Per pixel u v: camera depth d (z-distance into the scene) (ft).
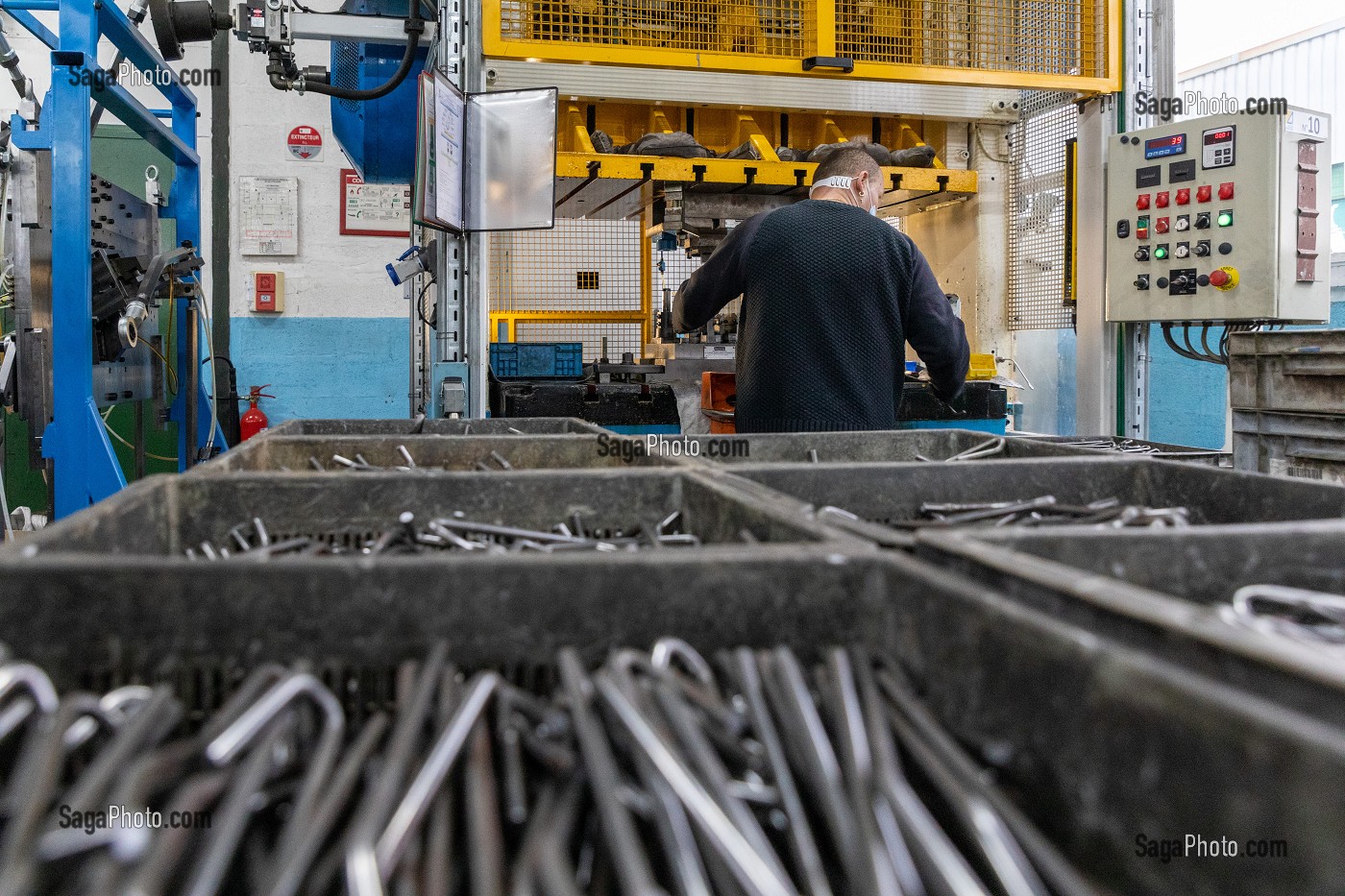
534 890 1.33
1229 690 1.30
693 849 1.36
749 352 7.54
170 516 3.70
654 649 2.00
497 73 9.22
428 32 8.91
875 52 10.04
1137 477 4.54
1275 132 8.39
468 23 8.71
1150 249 9.37
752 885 1.29
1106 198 9.94
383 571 2.08
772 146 11.19
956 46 10.35
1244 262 8.63
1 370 8.67
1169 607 1.70
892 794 1.50
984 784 1.58
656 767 1.48
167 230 16.38
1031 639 1.67
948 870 1.34
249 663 2.04
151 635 2.02
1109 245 9.77
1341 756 1.08
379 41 9.00
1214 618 1.62
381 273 17.12
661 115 10.28
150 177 10.76
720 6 9.52
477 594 2.11
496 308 12.44
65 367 8.27
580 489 4.00
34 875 1.24
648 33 9.37
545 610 2.13
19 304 8.91
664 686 1.76
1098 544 2.52
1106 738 1.48
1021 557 2.16
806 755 1.65
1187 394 16.37
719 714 1.78
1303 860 1.13
